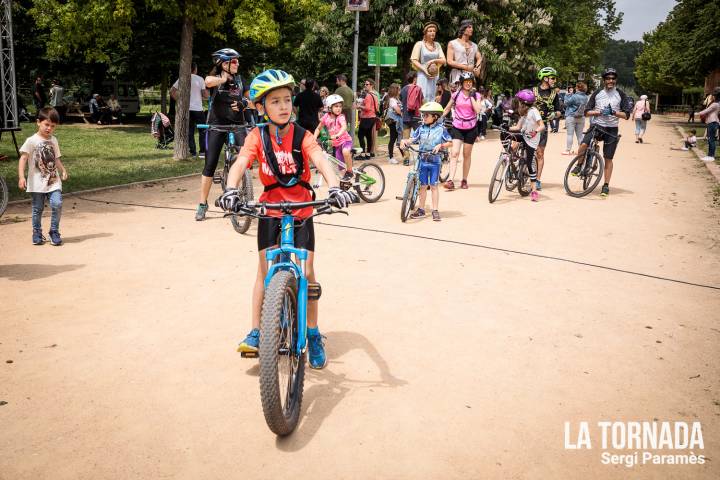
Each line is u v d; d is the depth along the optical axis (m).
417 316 5.32
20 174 7.05
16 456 3.27
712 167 15.48
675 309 5.68
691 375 4.38
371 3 24.83
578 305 5.70
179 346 4.64
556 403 3.94
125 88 33.59
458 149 11.68
